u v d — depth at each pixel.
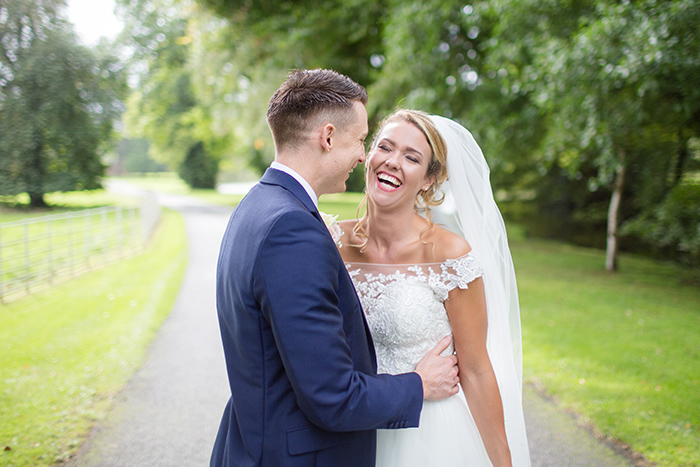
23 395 3.99
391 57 11.11
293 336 1.18
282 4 13.52
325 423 1.22
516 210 18.00
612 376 4.52
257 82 15.68
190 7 14.83
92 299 7.10
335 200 32.12
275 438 1.31
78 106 16.55
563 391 4.17
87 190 17.89
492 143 11.63
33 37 15.16
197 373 4.57
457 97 11.55
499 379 1.96
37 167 16.81
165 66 18.67
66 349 5.08
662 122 8.04
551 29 7.59
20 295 7.27
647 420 3.60
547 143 9.92
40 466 3.01
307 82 1.38
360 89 1.43
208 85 18.55
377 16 13.35
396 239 1.84
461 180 1.94
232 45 15.33
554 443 3.32
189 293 7.61
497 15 8.62
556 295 8.13
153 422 3.64
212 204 28.09
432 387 1.64
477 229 1.95
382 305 1.81
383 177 1.73
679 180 10.14
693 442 3.28
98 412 3.77
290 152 1.39
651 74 5.99
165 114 30.91
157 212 18.64
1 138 15.64
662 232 10.06
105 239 10.27
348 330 1.37
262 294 1.22
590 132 7.59
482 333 1.78
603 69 6.37
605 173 9.17
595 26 6.35
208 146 35.41
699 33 5.48
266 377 1.31
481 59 10.74
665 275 10.16
